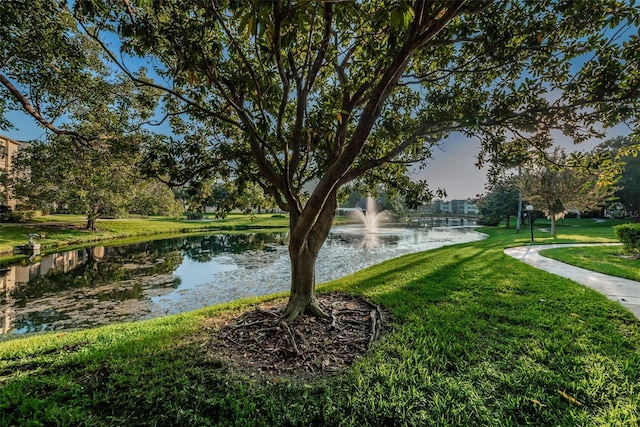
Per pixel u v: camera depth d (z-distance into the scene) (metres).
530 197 17.52
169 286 8.63
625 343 3.15
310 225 3.37
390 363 2.88
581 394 2.36
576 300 4.59
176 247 16.86
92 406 2.34
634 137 3.52
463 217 50.91
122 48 2.84
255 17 1.73
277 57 2.35
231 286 8.59
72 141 5.67
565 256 8.98
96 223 24.12
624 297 4.80
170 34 2.51
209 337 3.65
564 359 2.84
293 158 3.77
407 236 22.83
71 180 12.35
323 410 2.27
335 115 3.63
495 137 4.24
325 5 2.55
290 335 3.36
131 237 22.14
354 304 4.79
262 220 38.69
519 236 17.70
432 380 2.59
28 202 18.62
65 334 4.23
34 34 3.83
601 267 7.12
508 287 5.52
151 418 2.21
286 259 13.00
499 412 2.19
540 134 4.07
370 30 3.33
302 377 2.73
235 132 4.59
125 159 5.50
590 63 3.26
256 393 2.48
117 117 5.64
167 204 27.41
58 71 4.55
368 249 15.52
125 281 9.23
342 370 2.82
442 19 2.21
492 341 3.28
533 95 3.64
